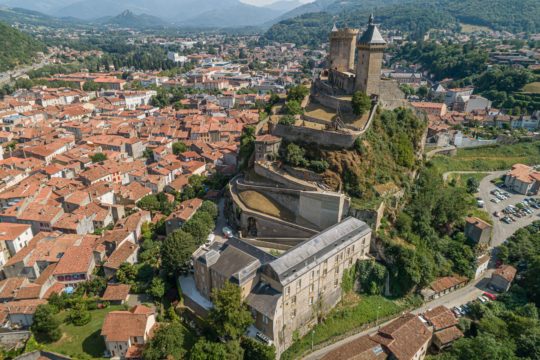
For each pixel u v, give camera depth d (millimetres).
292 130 146250
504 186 199375
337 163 135000
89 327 99375
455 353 92062
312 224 128000
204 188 171500
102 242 129750
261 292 95562
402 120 162625
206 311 99938
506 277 124312
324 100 171125
